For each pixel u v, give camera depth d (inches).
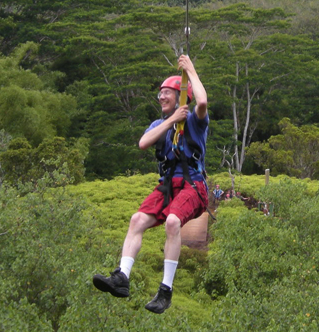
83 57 1817.2
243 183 1198.9
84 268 421.4
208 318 545.6
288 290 390.6
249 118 1923.0
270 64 1808.6
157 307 170.4
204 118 177.3
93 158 1649.9
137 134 1627.7
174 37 1796.3
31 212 475.8
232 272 537.0
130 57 1707.7
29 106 1496.1
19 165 1096.2
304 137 1542.8
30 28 1920.5
